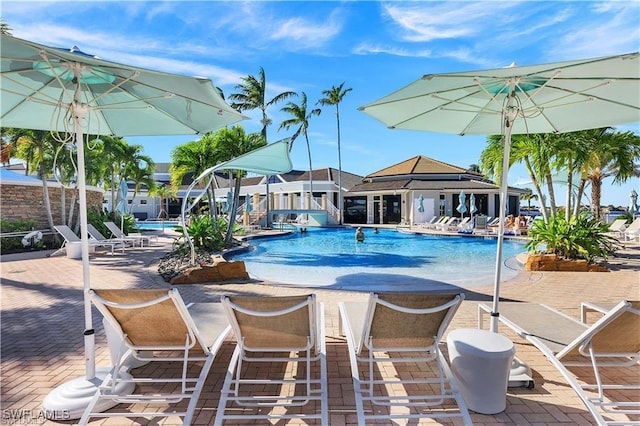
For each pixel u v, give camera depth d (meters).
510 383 3.81
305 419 3.37
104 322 4.04
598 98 4.24
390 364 4.44
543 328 4.22
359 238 21.09
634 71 3.38
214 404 3.59
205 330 4.18
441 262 13.70
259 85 32.28
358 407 3.19
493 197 31.23
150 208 51.91
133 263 11.88
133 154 28.02
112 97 4.64
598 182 19.95
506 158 3.89
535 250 11.34
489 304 5.23
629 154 12.04
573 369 4.26
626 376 4.13
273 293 7.79
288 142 9.08
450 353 3.57
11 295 7.70
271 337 3.58
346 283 9.71
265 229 28.06
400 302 3.33
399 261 14.01
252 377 4.12
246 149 17.30
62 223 16.78
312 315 3.38
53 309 6.67
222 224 17.64
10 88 4.11
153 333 3.52
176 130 5.27
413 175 33.50
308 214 34.72
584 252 10.23
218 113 4.45
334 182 38.41
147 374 4.18
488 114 5.32
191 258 9.84
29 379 4.03
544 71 3.43
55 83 4.15
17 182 15.84
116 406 3.56
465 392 3.44
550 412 3.41
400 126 5.44
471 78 3.66
